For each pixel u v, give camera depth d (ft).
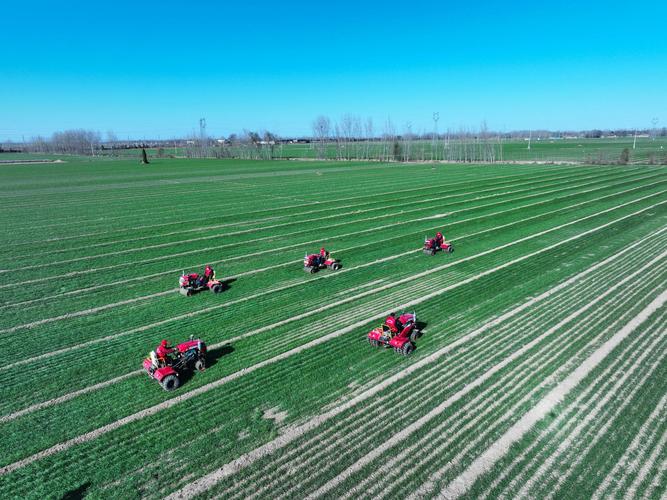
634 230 125.39
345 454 40.83
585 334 63.67
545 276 88.07
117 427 44.55
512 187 220.02
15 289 83.61
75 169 366.84
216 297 79.30
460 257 102.22
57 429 44.34
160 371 50.34
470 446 41.81
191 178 278.46
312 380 52.49
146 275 91.76
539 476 38.29
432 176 276.82
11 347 61.00
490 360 56.85
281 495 36.40
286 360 56.95
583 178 255.70
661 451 41.06
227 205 173.68
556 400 48.62
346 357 57.62
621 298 76.38
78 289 83.66
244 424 44.83
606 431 43.73
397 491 36.78
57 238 122.11
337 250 109.60
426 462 39.88
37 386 51.65
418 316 70.03
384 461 40.01
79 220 145.89
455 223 138.92
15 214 156.46
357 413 46.55
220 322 68.74
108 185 242.58
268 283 86.33
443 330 65.21
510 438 42.83
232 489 37.04
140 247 113.29
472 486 37.32
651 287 81.15
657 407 47.32
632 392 49.90
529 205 168.25
